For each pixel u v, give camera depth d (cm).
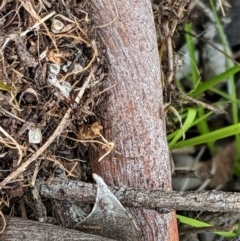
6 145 42
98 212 43
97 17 43
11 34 42
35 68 42
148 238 43
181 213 49
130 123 44
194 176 52
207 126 55
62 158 44
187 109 52
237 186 55
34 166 43
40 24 42
